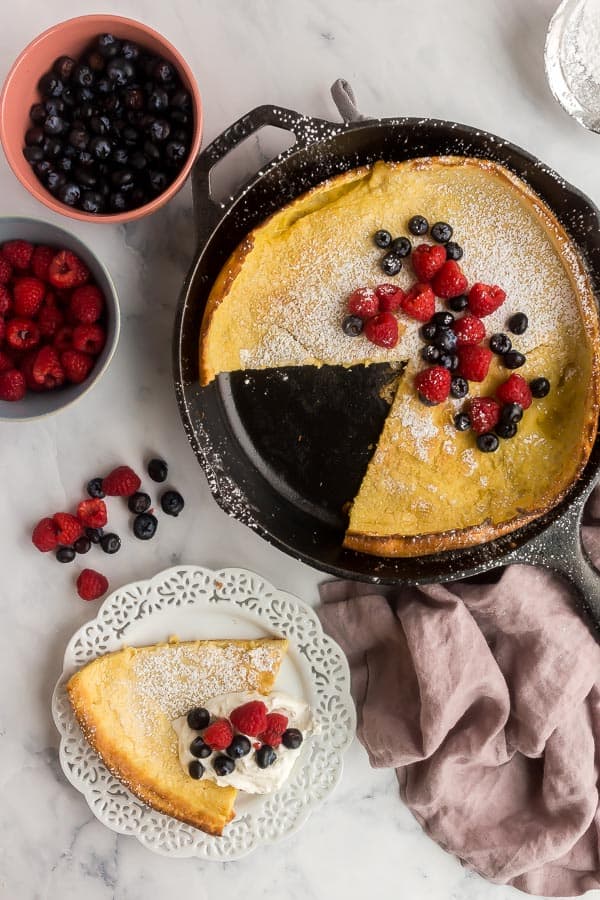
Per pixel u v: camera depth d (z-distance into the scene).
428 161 0.89
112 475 0.95
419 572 0.92
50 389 0.90
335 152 0.90
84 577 0.95
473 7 0.95
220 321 0.92
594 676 0.96
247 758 0.94
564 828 0.96
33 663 0.97
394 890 1.00
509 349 0.92
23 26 0.93
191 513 0.97
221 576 0.95
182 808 0.94
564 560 0.91
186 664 0.95
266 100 0.95
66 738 0.95
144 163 0.87
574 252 0.91
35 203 0.94
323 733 0.96
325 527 0.96
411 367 0.93
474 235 0.92
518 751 0.98
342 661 0.96
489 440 0.92
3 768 0.97
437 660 0.94
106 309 0.90
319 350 0.93
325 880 1.00
